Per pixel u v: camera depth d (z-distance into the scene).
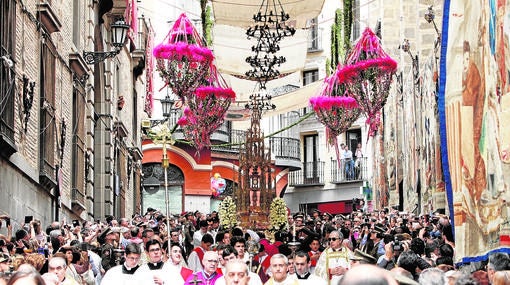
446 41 21.31
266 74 37.34
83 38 36.50
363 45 29.92
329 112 33.53
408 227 29.66
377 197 54.91
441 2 39.25
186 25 29.91
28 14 27.05
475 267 15.03
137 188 52.03
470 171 20.86
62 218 32.28
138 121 52.81
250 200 37.38
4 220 22.06
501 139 19.83
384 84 29.81
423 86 37.09
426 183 36.81
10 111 24.97
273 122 69.19
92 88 38.38
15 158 25.28
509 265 14.49
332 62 35.88
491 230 20.20
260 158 37.88
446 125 21.16
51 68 30.22
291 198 69.94
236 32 42.47
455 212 20.94
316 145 69.31
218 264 19.92
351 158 67.38
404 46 40.53
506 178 19.73
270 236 35.97
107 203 40.78
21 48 26.33
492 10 20.41
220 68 43.00
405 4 44.31
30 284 8.10
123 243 25.98
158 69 29.73
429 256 22.47
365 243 26.06
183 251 25.80
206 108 32.28
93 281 20.45
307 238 23.17
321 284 18.48
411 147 41.06
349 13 33.16
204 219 30.78
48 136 29.91
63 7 32.38
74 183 34.78
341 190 67.94
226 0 37.59
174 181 63.25
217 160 64.88
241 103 47.12
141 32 51.84
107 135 40.97
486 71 20.75
